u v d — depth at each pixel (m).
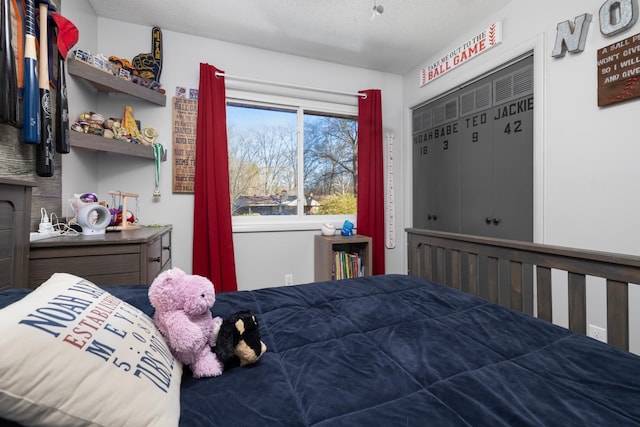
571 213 1.62
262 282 2.54
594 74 1.52
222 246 2.29
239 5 1.96
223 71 2.37
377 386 0.61
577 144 1.59
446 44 2.45
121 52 2.12
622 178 1.42
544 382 0.62
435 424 0.50
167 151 2.25
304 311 1.04
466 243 1.45
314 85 2.67
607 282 0.93
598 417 0.51
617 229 1.44
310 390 0.60
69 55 1.63
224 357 0.67
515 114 1.97
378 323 0.94
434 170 2.69
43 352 0.39
